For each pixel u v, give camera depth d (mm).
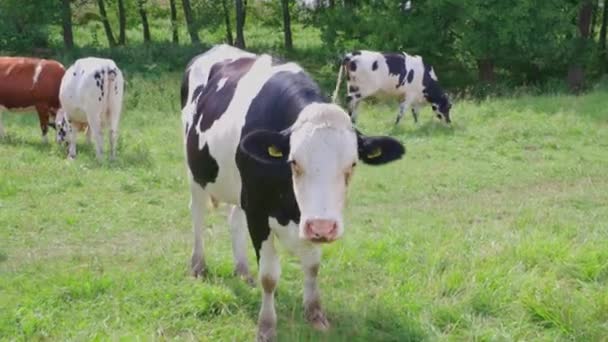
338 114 4297
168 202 9422
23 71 13086
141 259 6961
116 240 7934
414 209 9258
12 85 13039
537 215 8383
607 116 15602
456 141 13852
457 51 23922
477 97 22469
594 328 5203
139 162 11633
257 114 4957
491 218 8727
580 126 14656
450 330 5355
